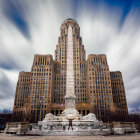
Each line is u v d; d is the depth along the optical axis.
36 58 123.00
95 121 40.75
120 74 131.25
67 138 20.77
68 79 60.06
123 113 107.12
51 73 116.25
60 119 43.91
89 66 120.62
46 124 38.00
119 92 124.62
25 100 122.69
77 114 47.72
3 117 84.50
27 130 28.31
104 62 123.81
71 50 67.50
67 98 54.09
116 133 27.70
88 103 109.88
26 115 94.06
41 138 20.83
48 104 103.38
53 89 120.81
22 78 131.00
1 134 26.80
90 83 114.94
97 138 20.62
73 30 147.88
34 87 111.00
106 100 109.12
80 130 29.89
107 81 115.94
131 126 30.95
